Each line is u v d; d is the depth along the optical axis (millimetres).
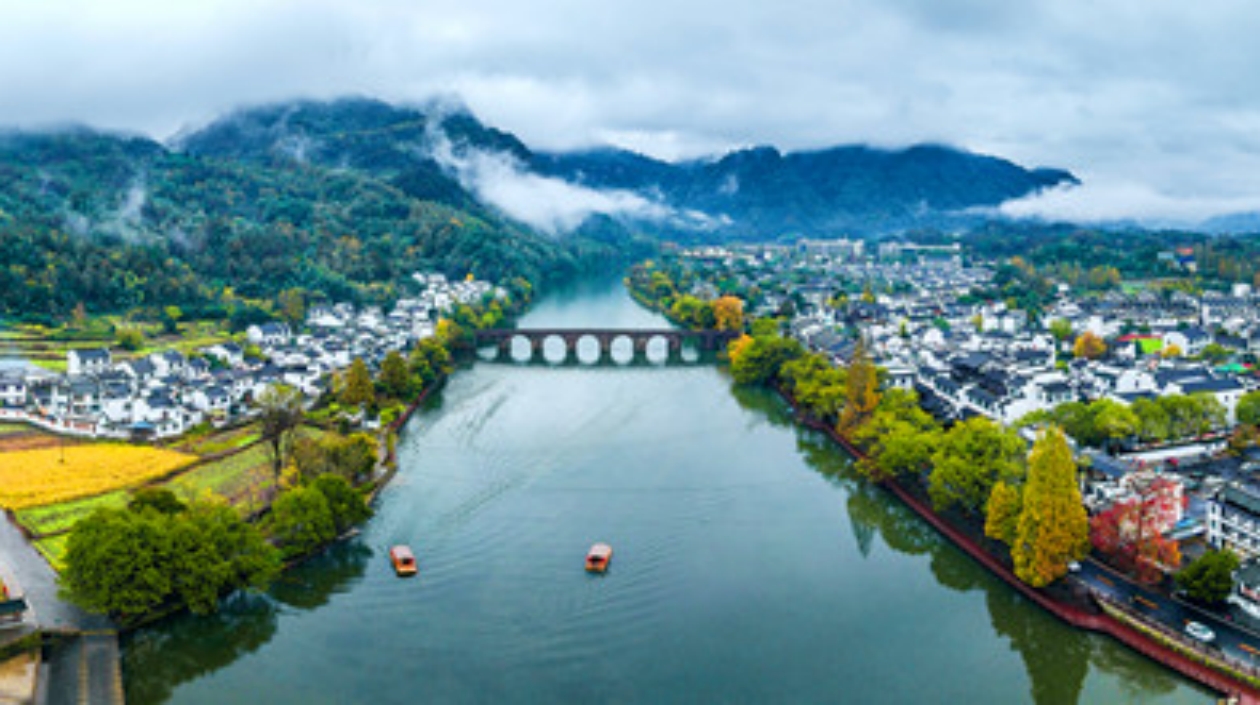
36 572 165625
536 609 162500
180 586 153250
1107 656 148625
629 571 177750
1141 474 189250
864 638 155000
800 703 136250
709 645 151875
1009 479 183625
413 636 153125
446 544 188250
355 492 193625
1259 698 129375
